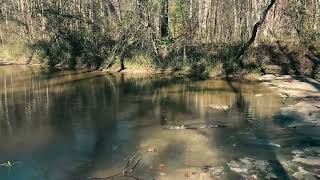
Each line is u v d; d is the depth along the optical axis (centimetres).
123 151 1131
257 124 1338
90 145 1181
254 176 964
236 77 2114
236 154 1097
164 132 1277
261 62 2214
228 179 953
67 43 2752
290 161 1046
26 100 1706
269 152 1107
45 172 1013
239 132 1266
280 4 2558
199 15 2523
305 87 1845
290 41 2414
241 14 2472
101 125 1357
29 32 3152
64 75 2306
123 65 2438
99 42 2633
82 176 987
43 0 2977
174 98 1702
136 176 978
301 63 2183
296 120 1366
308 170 992
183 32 2472
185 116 1441
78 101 1677
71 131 1303
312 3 2564
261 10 2453
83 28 2773
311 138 1204
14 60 2919
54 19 2859
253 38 2141
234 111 1491
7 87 1983
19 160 1088
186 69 2273
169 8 2523
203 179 957
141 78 2167
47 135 1270
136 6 2434
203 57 2288
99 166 1040
